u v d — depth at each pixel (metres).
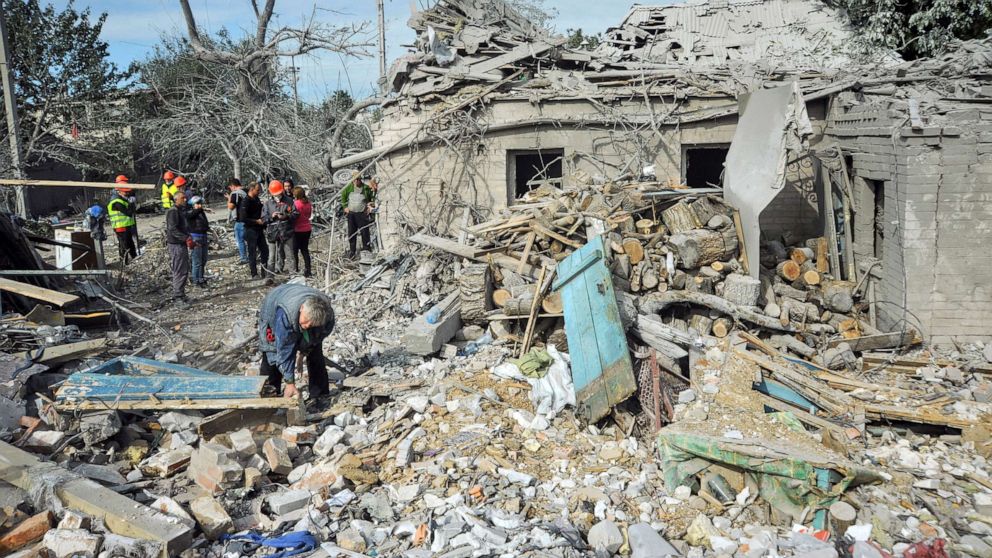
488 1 13.82
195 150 22.62
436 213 11.89
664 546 4.49
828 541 4.62
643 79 11.39
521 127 11.51
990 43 11.01
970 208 7.73
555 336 7.77
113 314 9.95
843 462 4.93
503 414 6.45
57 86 25.75
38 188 26.38
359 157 12.63
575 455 5.80
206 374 6.88
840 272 9.62
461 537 4.64
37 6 25.48
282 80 23.08
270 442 5.66
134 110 27.14
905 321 7.96
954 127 7.61
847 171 9.96
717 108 10.94
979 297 7.84
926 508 5.08
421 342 7.68
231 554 4.51
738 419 5.80
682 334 7.36
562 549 4.47
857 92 10.38
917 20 14.06
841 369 7.77
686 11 14.71
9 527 4.55
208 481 5.18
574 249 8.60
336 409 6.67
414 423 6.33
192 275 12.17
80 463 5.44
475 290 8.36
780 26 14.05
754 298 8.01
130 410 5.95
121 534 4.51
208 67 23.44
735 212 8.84
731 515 4.93
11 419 5.79
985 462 5.79
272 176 20.61
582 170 11.24
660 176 11.31
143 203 26.58
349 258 13.32
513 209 9.81
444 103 11.78
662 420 6.23
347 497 5.20
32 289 8.35
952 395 6.81
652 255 8.33
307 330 6.11
